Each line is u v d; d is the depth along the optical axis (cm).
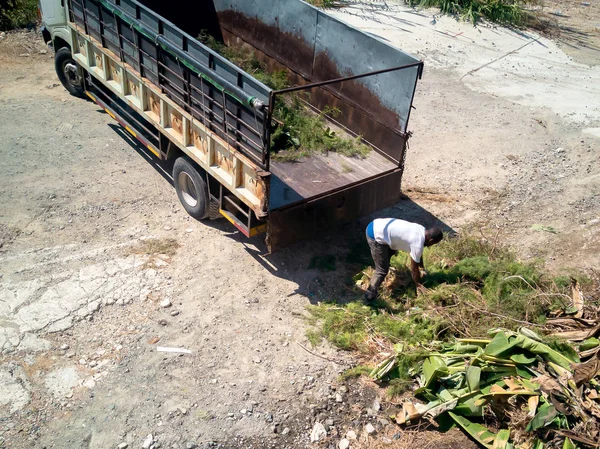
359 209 672
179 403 499
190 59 604
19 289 600
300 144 742
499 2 1518
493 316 557
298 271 664
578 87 1198
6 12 1235
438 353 522
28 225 694
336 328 577
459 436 484
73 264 641
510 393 471
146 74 711
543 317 551
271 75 875
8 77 1056
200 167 684
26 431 467
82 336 555
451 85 1160
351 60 737
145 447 460
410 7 1546
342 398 514
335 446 475
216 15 980
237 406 500
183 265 656
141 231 703
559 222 770
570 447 436
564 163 907
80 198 750
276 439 476
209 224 730
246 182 600
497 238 705
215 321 586
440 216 771
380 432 487
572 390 464
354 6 1502
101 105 863
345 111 778
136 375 521
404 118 676
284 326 588
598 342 505
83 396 500
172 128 702
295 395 514
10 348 535
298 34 818
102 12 749
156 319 582
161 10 971
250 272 656
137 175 811
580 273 647
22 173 787
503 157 918
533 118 1047
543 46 1409
